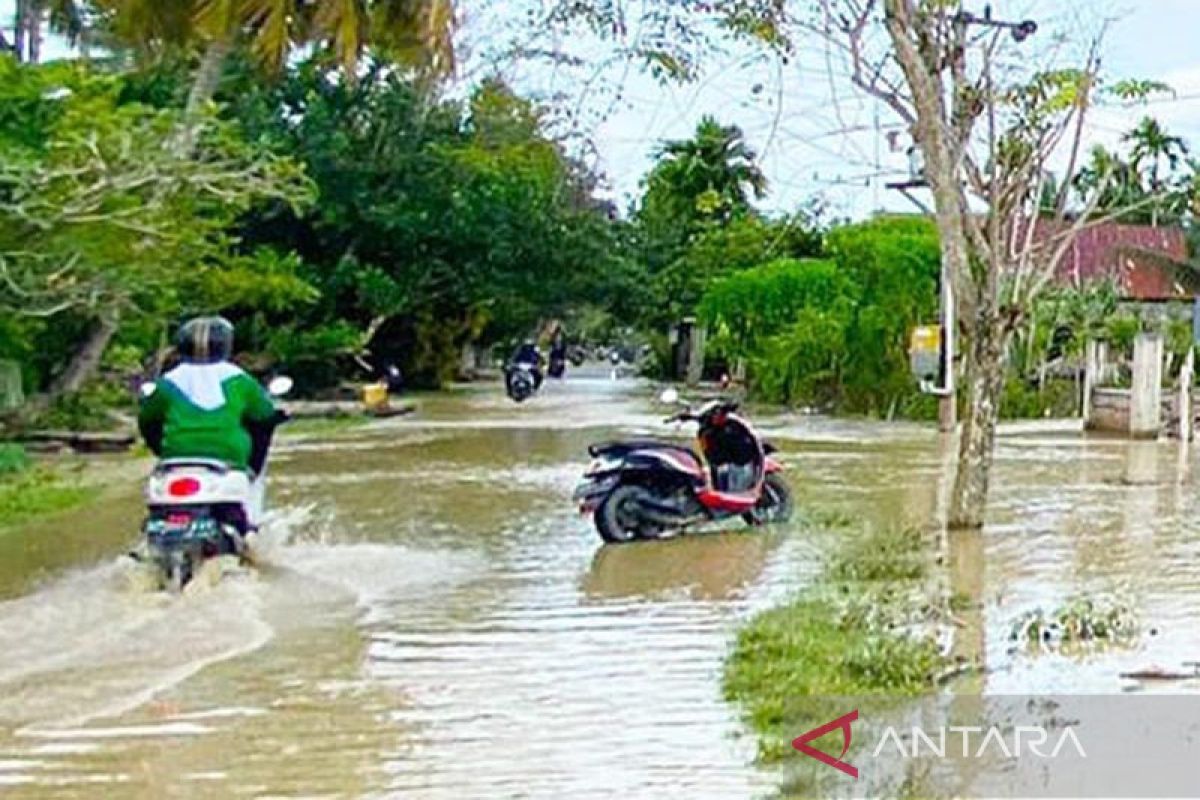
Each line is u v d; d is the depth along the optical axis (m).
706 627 10.78
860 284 38.22
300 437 30.12
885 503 18.30
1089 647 9.83
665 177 43.69
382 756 7.62
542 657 9.83
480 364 71.38
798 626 10.39
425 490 20.22
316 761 7.55
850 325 38.25
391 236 46.09
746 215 52.53
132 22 22.91
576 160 21.98
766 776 7.17
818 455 25.47
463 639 10.48
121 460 24.67
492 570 13.50
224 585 12.41
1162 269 54.66
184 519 12.54
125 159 17.64
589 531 16.08
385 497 19.36
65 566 13.95
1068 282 42.38
